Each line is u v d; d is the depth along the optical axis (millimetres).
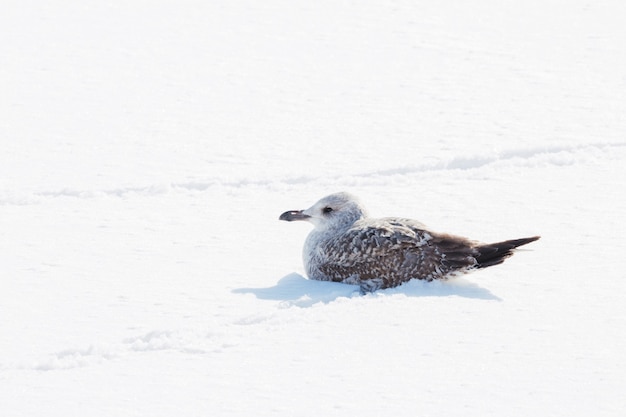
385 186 14805
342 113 19906
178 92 21938
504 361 8703
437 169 16125
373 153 16938
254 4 31234
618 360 8688
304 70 23672
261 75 23312
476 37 26734
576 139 17328
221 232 12984
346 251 10711
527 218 12898
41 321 10000
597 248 11688
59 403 8086
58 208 14133
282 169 16078
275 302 10352
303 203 14211
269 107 20516
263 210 13953
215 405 7980
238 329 9578
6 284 11109
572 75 22656
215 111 20281
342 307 10016
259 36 27219
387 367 8625
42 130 18859
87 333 9656
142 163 16562
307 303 10297
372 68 23719
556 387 8188
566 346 9000
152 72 23750
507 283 10648
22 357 9078
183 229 13117
